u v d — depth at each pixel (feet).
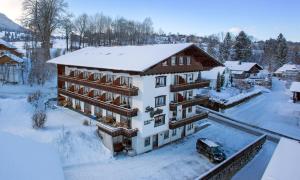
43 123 116.57
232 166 97.60
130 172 97.09
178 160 110.01
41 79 198.59
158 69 113.39
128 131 108.88
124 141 117.08
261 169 103.60
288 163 61.21
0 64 192.75
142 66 106.11
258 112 195.11
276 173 56.49
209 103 195.52
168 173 98.63
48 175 57.36
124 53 134.82
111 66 116.47
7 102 141.90
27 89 182.19
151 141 118.93
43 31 240.53
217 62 140.46
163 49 124.57
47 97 170.19
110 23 408.67
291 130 157.17
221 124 159.94
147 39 476.95
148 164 104.73
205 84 143.43
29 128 115.34
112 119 125.08
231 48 479.82
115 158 107.55
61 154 99.45
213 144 113.29
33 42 270.05
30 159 59.06
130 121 116.88
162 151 118.73
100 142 113.19
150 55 119.14
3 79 190.49
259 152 122.11
